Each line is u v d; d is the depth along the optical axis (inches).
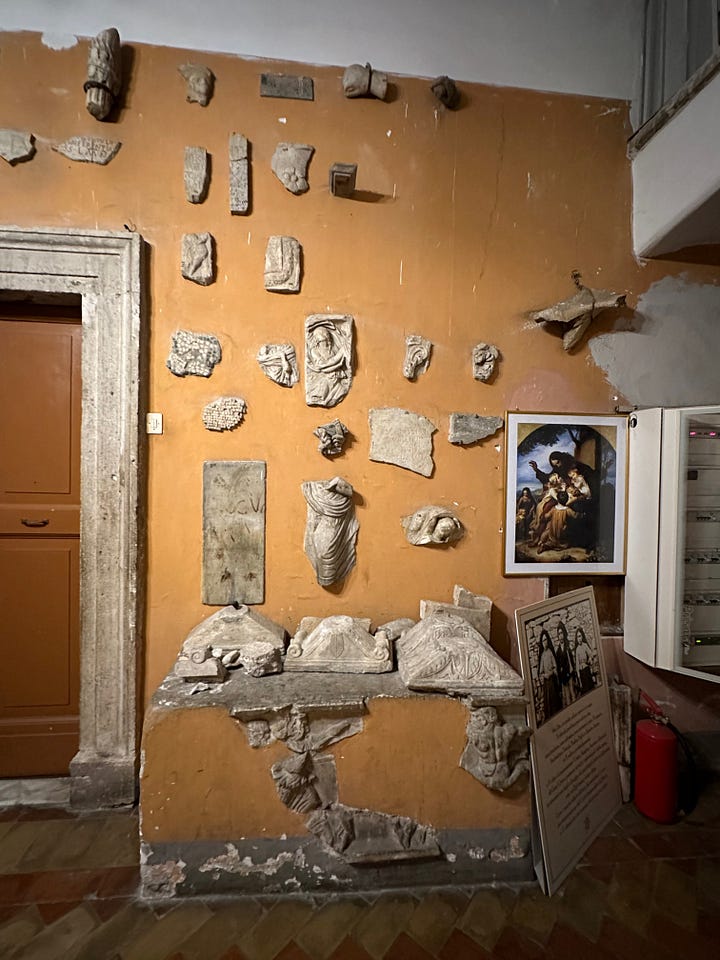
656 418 80.7
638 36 88.9
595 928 56.4
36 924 55.7
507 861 63.6
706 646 80.1
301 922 56.7
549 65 86.7
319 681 66.9
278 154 79.8
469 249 84.4
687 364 89.0
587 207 87.5
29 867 63.6
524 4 86.0
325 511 79.0
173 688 64.6
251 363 79.9
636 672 87.8
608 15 88.4
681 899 60.3
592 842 69.9
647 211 85.5
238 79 79.6
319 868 61.2
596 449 86.9
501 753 62.7
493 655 68.0
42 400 82.3
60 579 83.4
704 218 78.2
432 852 61.9
